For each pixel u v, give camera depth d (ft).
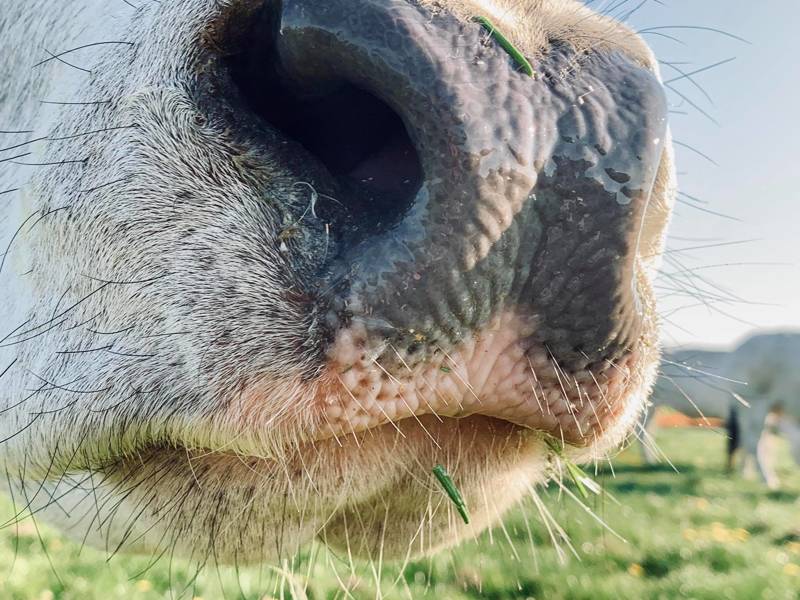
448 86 0.50
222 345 0.52
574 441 0.61
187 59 0.55
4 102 0.71
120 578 1.73
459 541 0.76
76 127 0.58
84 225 0.56
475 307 0.53
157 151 0.54
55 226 0.58
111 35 0.60
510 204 0.51
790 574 2.04
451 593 1.71
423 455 0.60
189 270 0.52
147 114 0.55
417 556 0.74
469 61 0.52
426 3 0.52
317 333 0.52
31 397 0.60
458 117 0.50
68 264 0.58
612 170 0.53
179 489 0.57
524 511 0.84
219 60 0.55
